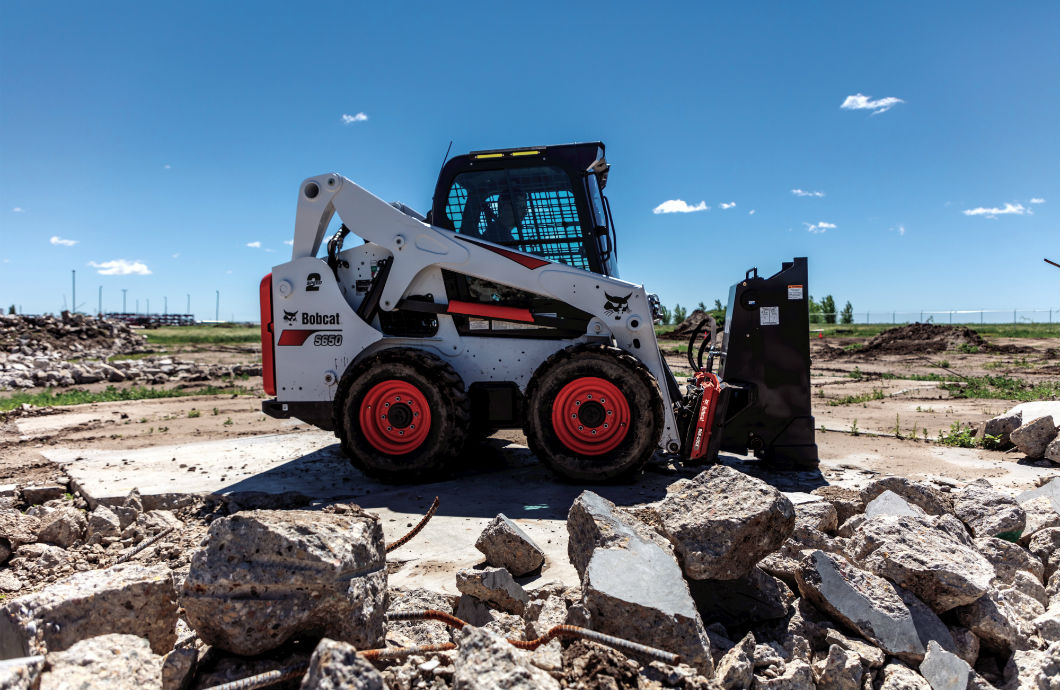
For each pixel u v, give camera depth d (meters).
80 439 8.56
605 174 7.22
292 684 2.50
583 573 3.41
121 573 2.82
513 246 6.54
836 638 3.09
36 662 2.22
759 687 2.80
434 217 6.60
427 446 6.05
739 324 6.45
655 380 5.88
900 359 23.08
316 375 6.45
